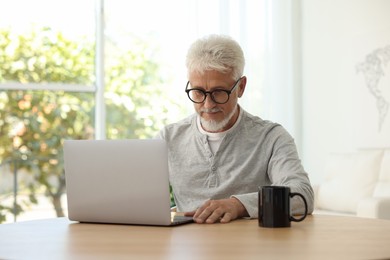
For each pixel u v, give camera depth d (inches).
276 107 211.9
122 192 65.9
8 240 57.2
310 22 207.2
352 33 188.5
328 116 198.1
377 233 59.1
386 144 173.5
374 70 178.7
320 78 201.9
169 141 87.8
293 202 70.4
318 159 202.4
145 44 216.7
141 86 222.4
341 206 165.3
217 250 49.4
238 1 208.5
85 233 61.2
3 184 220.7
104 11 205.5
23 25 220.4
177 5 208.2
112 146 65.9
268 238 55.7
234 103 81.0
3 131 218.4
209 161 83.9
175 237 56.9
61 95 221.5
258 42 211.2
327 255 46.8
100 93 203.8
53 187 226.7
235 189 82.5
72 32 222.2
